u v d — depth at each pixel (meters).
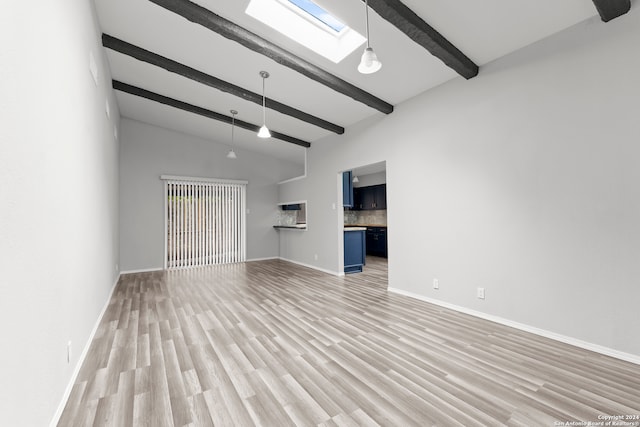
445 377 1.92
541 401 1.67
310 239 6.19
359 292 4.10
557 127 2.46
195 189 6.50
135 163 5.82
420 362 2.12
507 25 2.46
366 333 2.65
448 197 3.33
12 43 1.06
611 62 2.17
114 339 2.54
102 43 3.20
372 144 4.47
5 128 1.01
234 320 3.01
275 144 6.66
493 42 2.66
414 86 3.54
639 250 2.06
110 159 3.97
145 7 2.84
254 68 3.67
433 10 2.38
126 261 5.68
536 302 2.60
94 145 2.70
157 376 1.95
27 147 1.20
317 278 5.08
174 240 6.20
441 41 2.62
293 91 4.13
